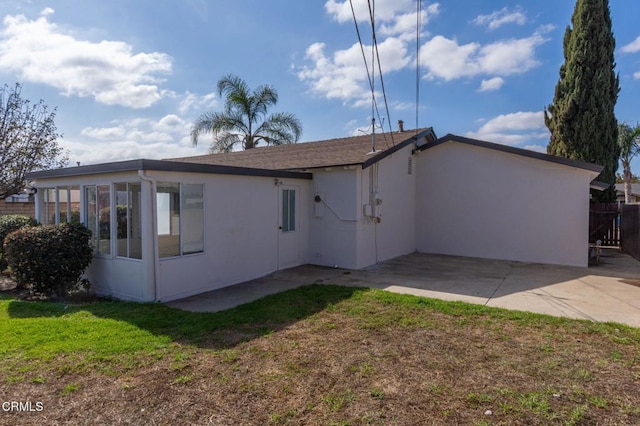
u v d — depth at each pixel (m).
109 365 3.77
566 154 14.58
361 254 9.50
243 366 3.78
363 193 9.55
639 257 10.49
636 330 4.77
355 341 4.46
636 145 18.92
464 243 11.55
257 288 7.41
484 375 3.60
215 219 7.51
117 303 6.29
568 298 6.47
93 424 2.81
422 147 12.06
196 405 3.08
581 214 9.80
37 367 3.70
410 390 3.33
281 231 9.20
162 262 6.55
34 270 6.50
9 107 12.80
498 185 10.96
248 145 20.47
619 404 3.08
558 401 3.13
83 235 7.00
